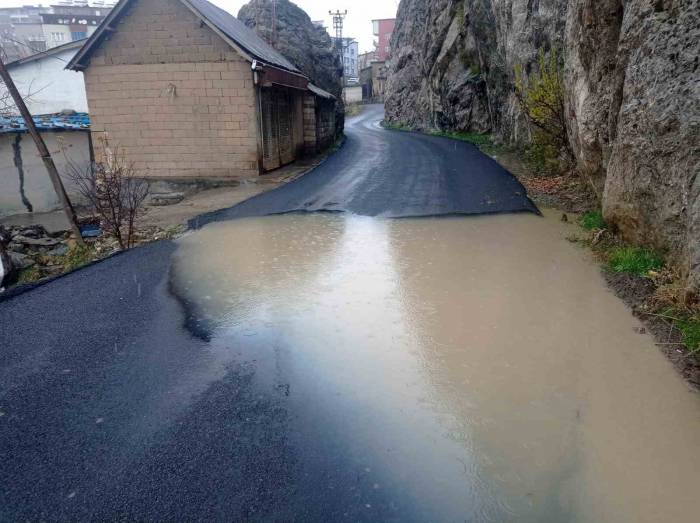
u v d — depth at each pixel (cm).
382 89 6600
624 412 352
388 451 317
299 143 1892
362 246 737
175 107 1426
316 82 2747
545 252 693
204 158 1448
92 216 1137
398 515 269
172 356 433
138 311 523
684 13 509
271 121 1556
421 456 313
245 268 651
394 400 370
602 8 722
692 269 454
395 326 486
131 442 324
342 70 3145
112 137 1457
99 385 389
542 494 283
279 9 2702
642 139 565
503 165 1529
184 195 1277
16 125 1309
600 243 700
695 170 471
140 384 390
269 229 840
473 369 409
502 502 278
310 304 538
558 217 880
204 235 811
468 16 2436
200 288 584
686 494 282
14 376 401
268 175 1463
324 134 2205
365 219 895
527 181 1225
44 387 386
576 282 583
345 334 471
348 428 339
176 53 1394
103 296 563
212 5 1734
